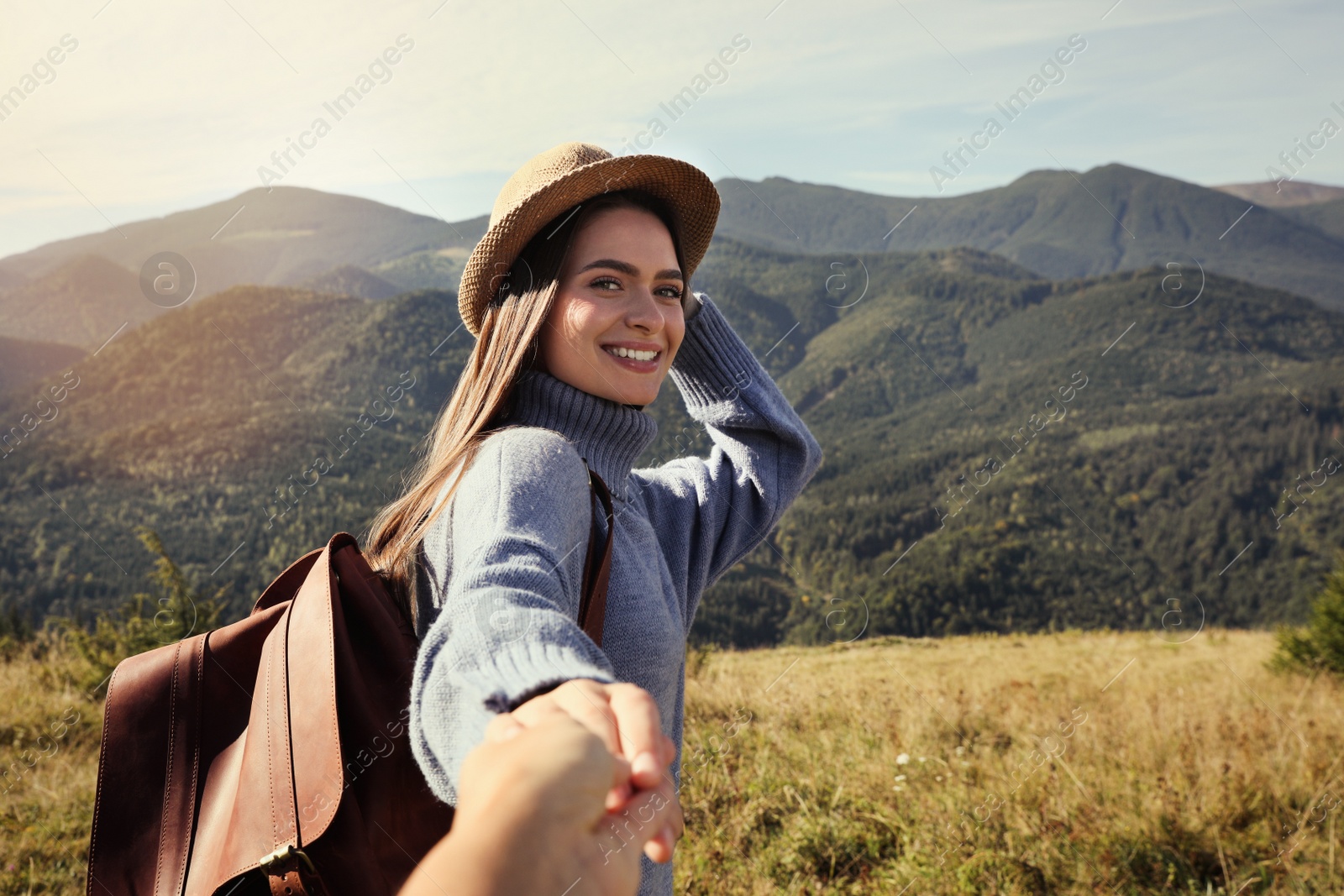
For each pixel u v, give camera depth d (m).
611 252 1.30
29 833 3.94
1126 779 4.39
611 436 1.32
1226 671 9.13
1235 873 3.64
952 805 4.06
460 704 0.58
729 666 8.87
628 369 1.32
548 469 0.95
